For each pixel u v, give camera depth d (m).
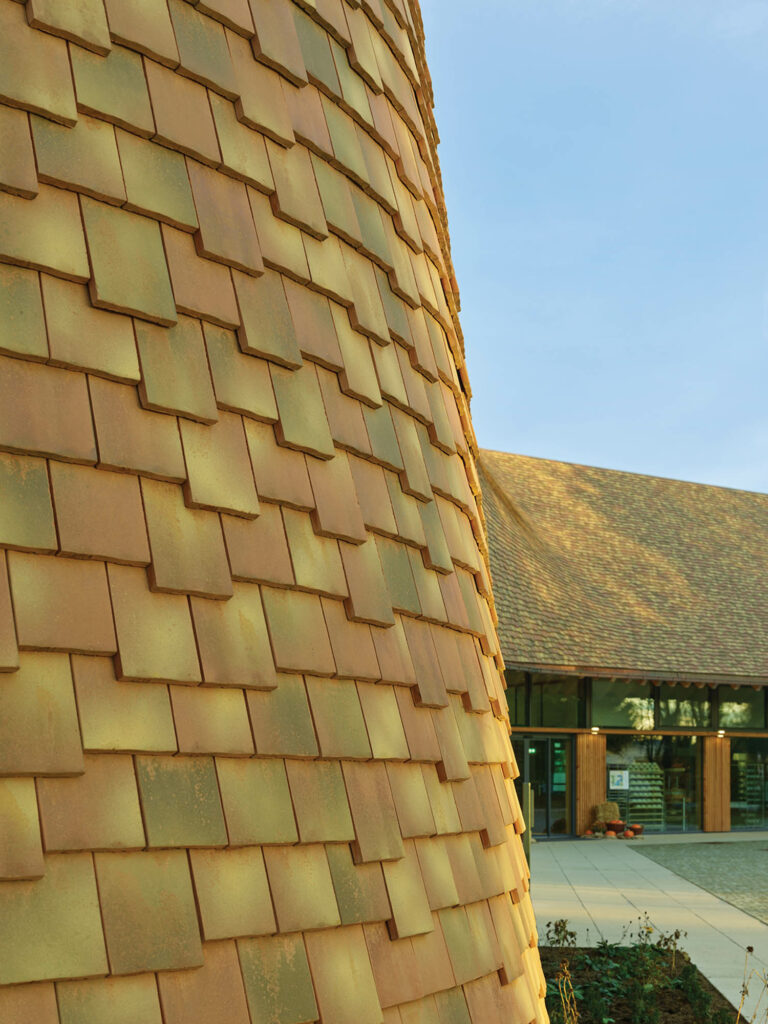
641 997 9.55
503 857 4.20
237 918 2.61
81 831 2.34
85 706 2.42
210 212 3.09
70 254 2.64
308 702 3.05
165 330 2.87
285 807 2.85
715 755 28.88
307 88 3.75
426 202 4.85
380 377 3.83
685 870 20.45
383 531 3.63
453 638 4.18
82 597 2.48
